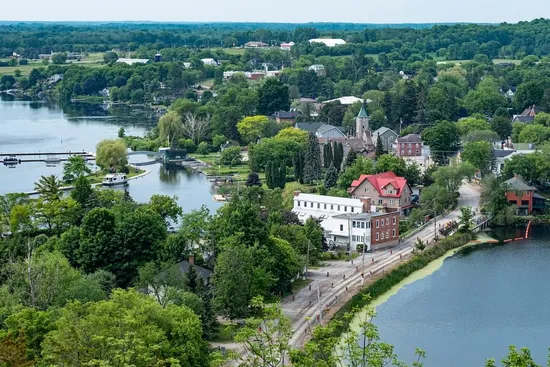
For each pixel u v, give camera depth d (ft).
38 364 369.09
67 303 423.23
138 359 342.23
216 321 488.85
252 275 526.16
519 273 642.63
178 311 426.51
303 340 472.44
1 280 517.55
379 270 631.15
